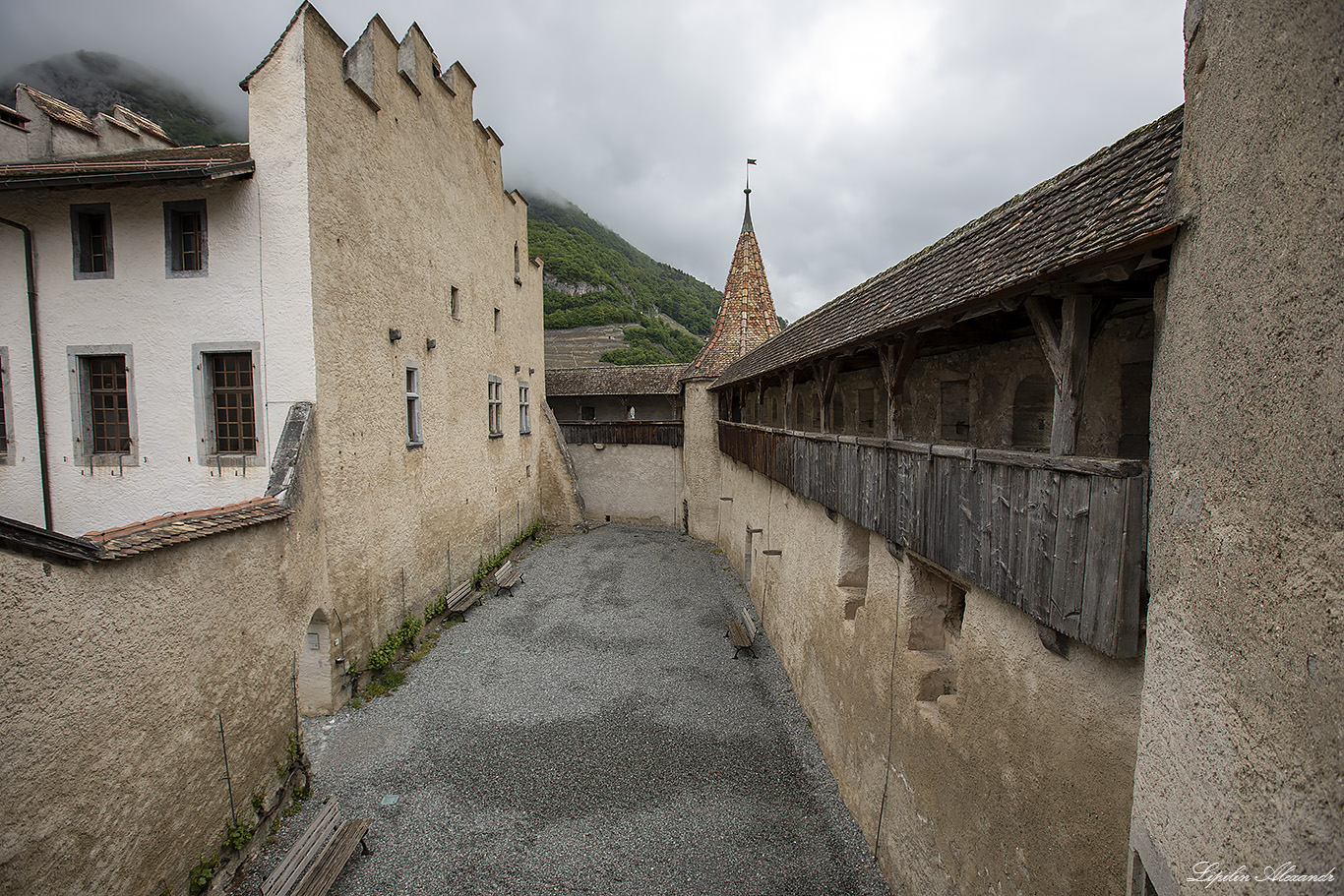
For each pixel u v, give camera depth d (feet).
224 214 27.30
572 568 55.72
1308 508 5.23
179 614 16.97
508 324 58.44
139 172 25.26
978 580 13.50
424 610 38.83
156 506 28.91
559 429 72.33
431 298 40.06
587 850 20.58
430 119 39.70
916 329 16.33
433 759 25.55
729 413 57.62
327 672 28.53
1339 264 4.87
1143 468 9.08
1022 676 12.32
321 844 18.60
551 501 71.51
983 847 13.57
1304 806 5.15
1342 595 4.77
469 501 47.47
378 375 32.86
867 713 20.94
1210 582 6.91
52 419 29.19
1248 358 6.24
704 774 24.77
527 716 29.22
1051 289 10.85
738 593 48.39
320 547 26.89
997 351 18.74
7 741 12.17
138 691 15.42
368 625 31.73
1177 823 7.48
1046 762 11.43
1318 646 5.04
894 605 18.81
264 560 21.43
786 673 33.37
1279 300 5.69
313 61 27.04
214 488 28.32
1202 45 7.56
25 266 28.78
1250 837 5.97
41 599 12.88
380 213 33.17
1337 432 4.87
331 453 28.25
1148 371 12.81
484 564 50.60
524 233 64.75
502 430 56.44
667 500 75.87
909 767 17.48
